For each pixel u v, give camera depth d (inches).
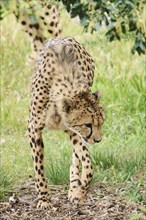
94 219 475.5
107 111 702.5
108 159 581.0
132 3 561.9
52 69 478.3
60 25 663.1
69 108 464.8
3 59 848.3
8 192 526.3
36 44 676.7
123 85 742.5
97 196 516.4
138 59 807.1
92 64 519.8
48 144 639.8
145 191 522.3
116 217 477.1
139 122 684.1
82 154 491.2
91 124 466.9
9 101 746.8
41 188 493.7
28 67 805.9
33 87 489.4
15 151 621.6
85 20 621.9
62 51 481.7
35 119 486.0
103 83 758.5
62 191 527.2
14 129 703.1
